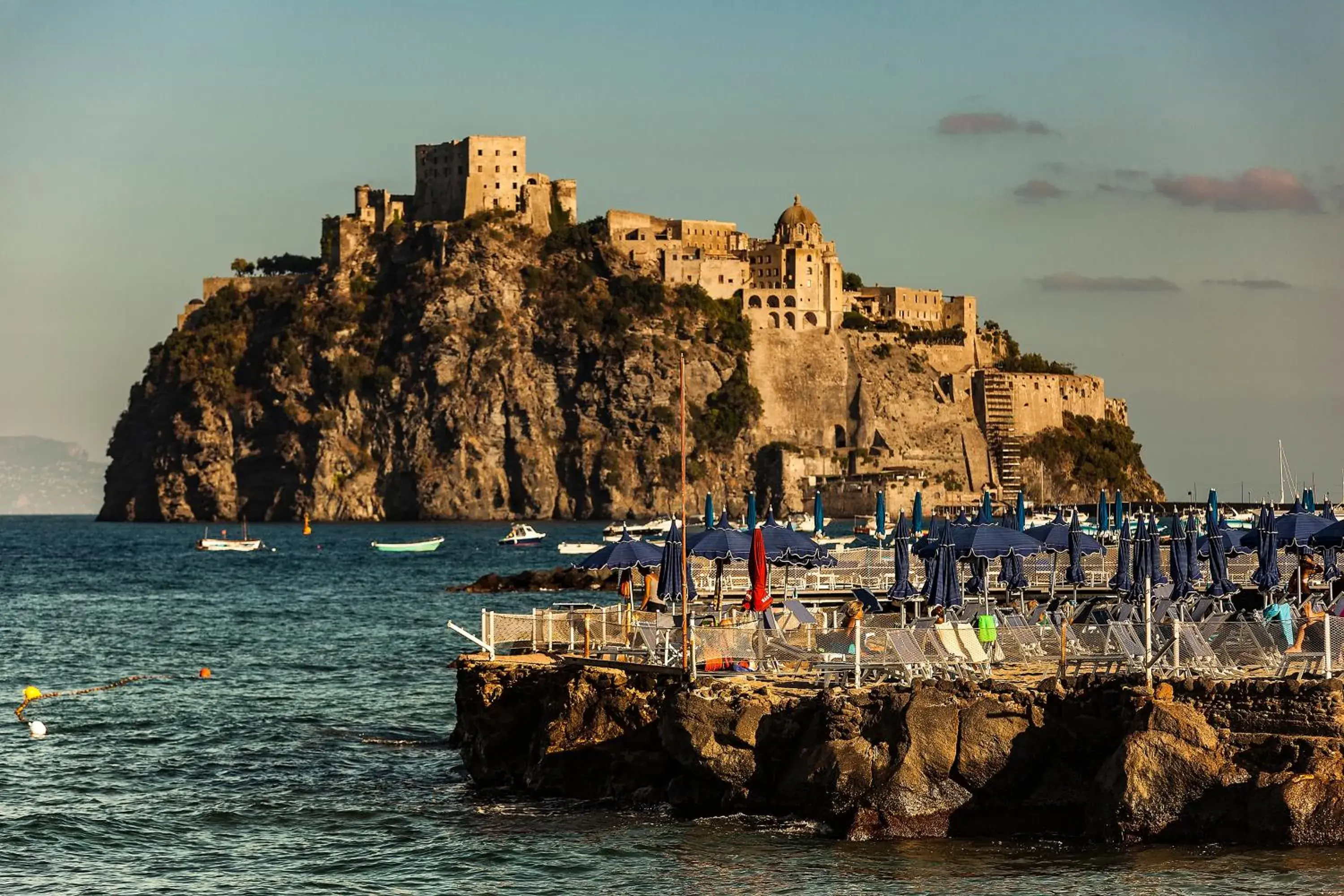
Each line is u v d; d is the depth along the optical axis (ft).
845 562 469.16
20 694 388.98
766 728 238.68
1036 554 376.48
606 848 230.07
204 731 335.88
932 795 227.40
